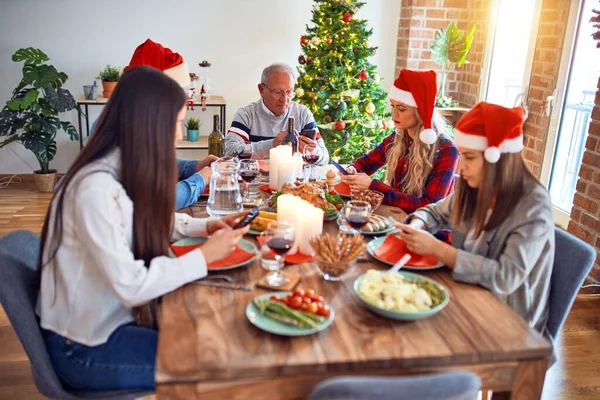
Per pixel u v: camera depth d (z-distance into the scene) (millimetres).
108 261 1258
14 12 4477
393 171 2324
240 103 5059
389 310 1207
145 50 2363
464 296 1357
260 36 4895
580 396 2131
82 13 4574
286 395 1099
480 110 1500
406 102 2104
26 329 1333
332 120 4176
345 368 1075
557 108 3693
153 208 1356
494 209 1495
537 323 1567
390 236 1686
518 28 4258
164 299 1293
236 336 1145
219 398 1070
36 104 4215
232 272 1445
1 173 4855
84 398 1394
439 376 978
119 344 1387
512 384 1183
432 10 4746
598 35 3105
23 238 1542
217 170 2105
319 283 1405
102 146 1328
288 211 1584
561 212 3807
